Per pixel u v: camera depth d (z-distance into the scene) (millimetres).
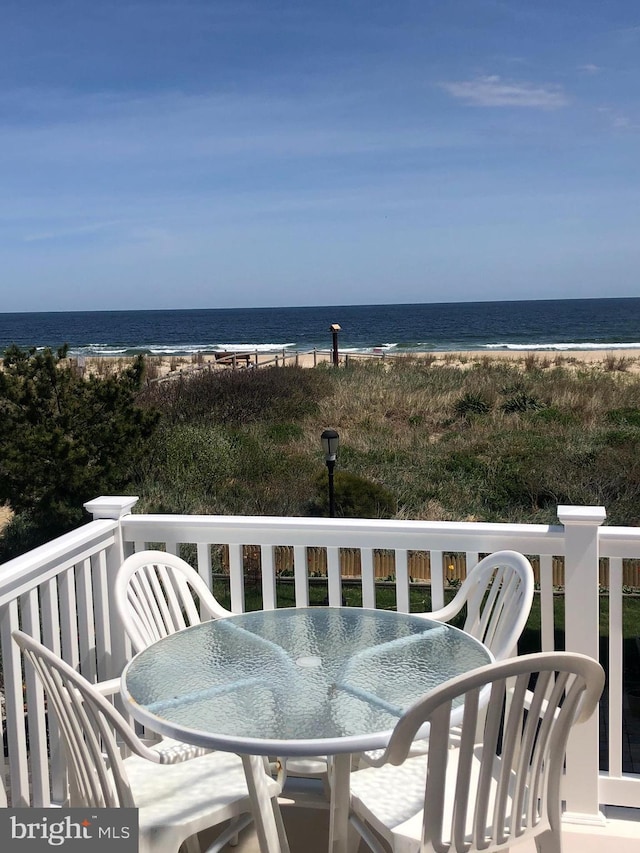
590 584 2398
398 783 2025
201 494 9320
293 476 9844
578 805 2453
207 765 2172
